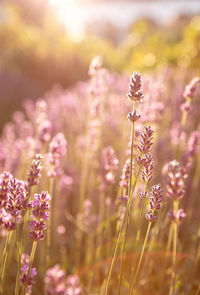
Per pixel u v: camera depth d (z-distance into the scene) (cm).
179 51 754
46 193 142
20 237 253
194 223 306
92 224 274
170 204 253
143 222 259
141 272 231
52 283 102
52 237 281
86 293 239
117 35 2517
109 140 392
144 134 144
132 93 140
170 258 247
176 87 453
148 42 852
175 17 2159
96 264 249
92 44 1360
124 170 177
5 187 144
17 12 2042
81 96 510
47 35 1376
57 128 409
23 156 314
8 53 1237
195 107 388
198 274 250
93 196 335
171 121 389
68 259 298
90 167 338
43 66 1170
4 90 945
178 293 227
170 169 155
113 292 238
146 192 148
